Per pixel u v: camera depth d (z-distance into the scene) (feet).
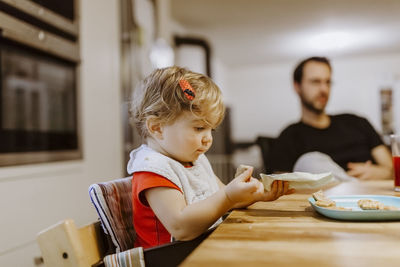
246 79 23.65
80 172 5.24
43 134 4.55
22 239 3.95
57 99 4.89
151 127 2.41
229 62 22.08
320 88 5.81
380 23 15.28
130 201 2.42
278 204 2.57
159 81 2.47
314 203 2.23
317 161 5.54
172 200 2.11
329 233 1.66
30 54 4.39
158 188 2.16
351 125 5.93
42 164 4.42
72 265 1.57
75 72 5.30
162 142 2.43
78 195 5.14
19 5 4.09
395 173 3.03
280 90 23.07
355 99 21.79
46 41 4.56
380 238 1.56
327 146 5.72
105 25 6.25
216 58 20.68
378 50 20.08
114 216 2.23
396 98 21.02
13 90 4.07
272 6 12.89
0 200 3.68
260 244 1.48
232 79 23.91
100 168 5.83
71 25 5.15
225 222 1.95
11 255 3.77
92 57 5.76
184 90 2.30
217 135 14.57
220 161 12.26
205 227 1.97
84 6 5.57
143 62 8.08
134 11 7.54
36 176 4.25
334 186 3.46
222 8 12.91
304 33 16.43
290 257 1.30
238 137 23.70
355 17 14.40
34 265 4.09
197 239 1.98
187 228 1.96
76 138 5.22
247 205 2.44
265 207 2.45
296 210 2.31
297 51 19.85
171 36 13.64
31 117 4.35
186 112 2.28
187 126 2.31
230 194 1.98
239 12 13.37
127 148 6.70
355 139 5.74
